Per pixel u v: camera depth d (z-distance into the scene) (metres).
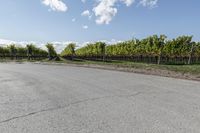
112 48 55.16
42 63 27.33
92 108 4.64
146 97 5.75
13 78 10.16
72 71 14.28
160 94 6.16
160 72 12.45
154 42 36.00
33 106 4.82
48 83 8.50
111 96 5.92
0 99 5.53
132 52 44.59
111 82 8.77
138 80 9.38
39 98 5.67
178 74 11.21
